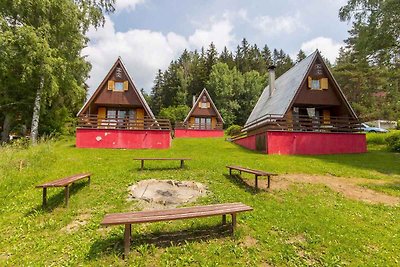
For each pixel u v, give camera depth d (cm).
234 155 1681
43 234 589
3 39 1727
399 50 2136
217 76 6219
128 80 2328
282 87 2452
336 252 522
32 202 775
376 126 4034
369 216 730
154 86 8731
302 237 582
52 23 2089
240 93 6300
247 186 959
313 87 2158
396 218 729
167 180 958
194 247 513
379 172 1309
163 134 2056
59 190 856
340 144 1952
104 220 468
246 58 7981
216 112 3991
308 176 1183
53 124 2805
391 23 1942
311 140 1909
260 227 609
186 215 505
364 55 2261
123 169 1156
